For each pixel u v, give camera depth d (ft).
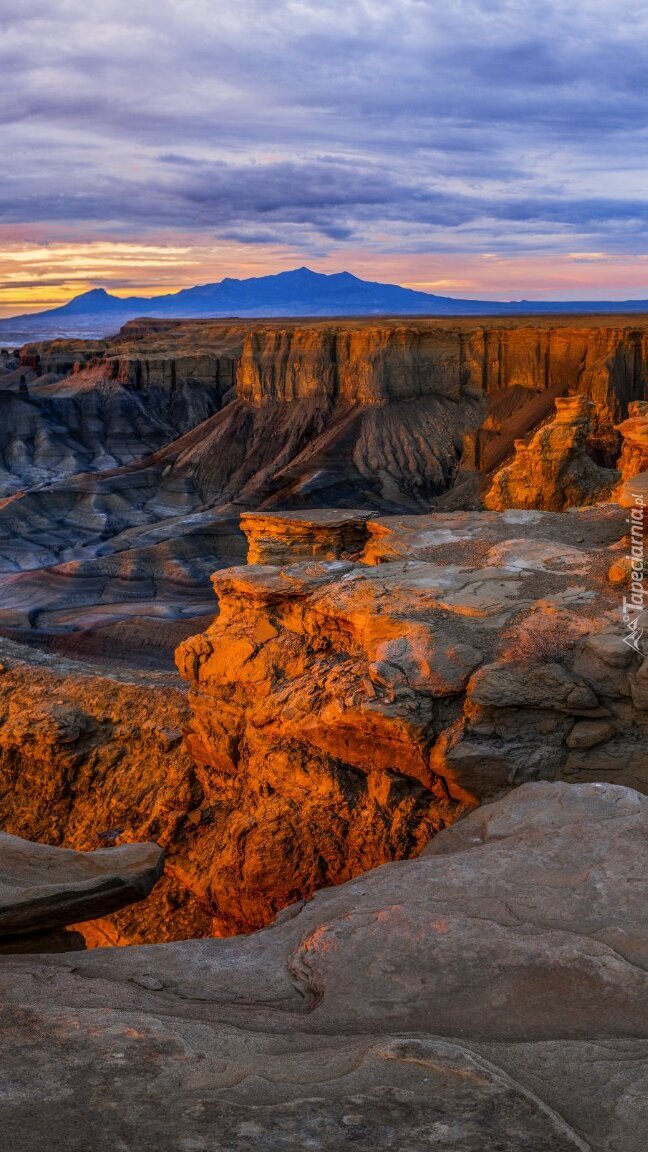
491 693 55.98
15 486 620.08
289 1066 15.05
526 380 483.51
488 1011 18.93
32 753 96.53
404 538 83.41
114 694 102.12
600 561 72.13
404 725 56.90
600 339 452.76
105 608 331.16
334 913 24.59
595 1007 18.78
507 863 25.76
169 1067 14.61
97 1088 13.89
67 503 510.58
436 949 21.18
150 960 23.06
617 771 54.60
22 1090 13.75
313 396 535.19
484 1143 12.73
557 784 32.76
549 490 146.51
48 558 452.35
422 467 478.18
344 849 61.82
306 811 63.82
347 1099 13.78
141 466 555.69
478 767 55.36
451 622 62.75
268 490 477.77
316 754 65.21
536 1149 12.64
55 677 108.17
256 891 64.59
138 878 27.58
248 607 76.48
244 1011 19.42
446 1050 15.01
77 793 94.79
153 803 87.86
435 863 26.43
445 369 504.43
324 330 545.03
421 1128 13.06
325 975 20.77
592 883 24.00
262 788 69.62
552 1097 15.10
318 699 64.03
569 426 146.00
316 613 70.90
